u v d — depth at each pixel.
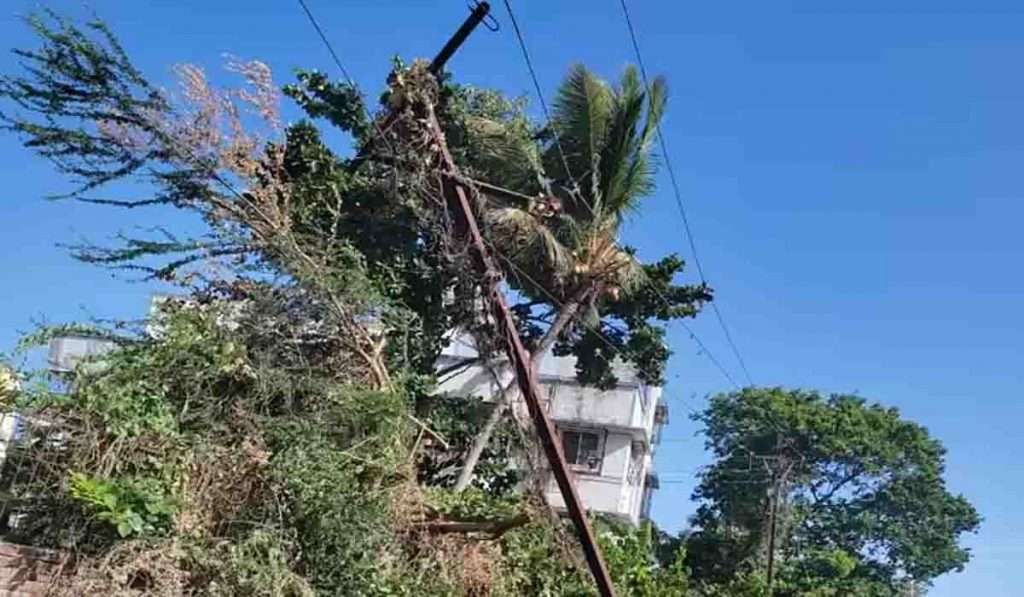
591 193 19.62
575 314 18.98
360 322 11.11
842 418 39.84
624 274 19.14
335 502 9.02
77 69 11.05
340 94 16.94
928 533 41.06
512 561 11.57
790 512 34.19
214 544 8.51
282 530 8.76
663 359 20.34
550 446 11.85
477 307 14.59
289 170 14.18
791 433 39.25
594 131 19.52
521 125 19.09
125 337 9.76
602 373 20.84
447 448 13.53
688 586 17.06
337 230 14.37
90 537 8.19
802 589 28.97
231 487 8.91
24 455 8.52
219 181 11.47
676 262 19.95
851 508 41.22
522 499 12.27
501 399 14.49
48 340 9.08
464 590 10.33
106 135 11.23
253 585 8.31
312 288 10.77
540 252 18.30
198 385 9.34
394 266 15.16
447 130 17.62
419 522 10.09
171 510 8.28
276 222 11.17
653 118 19.77
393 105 13.82
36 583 7.80
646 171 19.83
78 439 8.52
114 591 7.82
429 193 13.98
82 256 10.76
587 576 12.26
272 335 10.55
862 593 33.88
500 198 18.33
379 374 10.95
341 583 8.88
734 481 35.94
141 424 8.69
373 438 9.86
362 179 14.48
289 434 9.27
